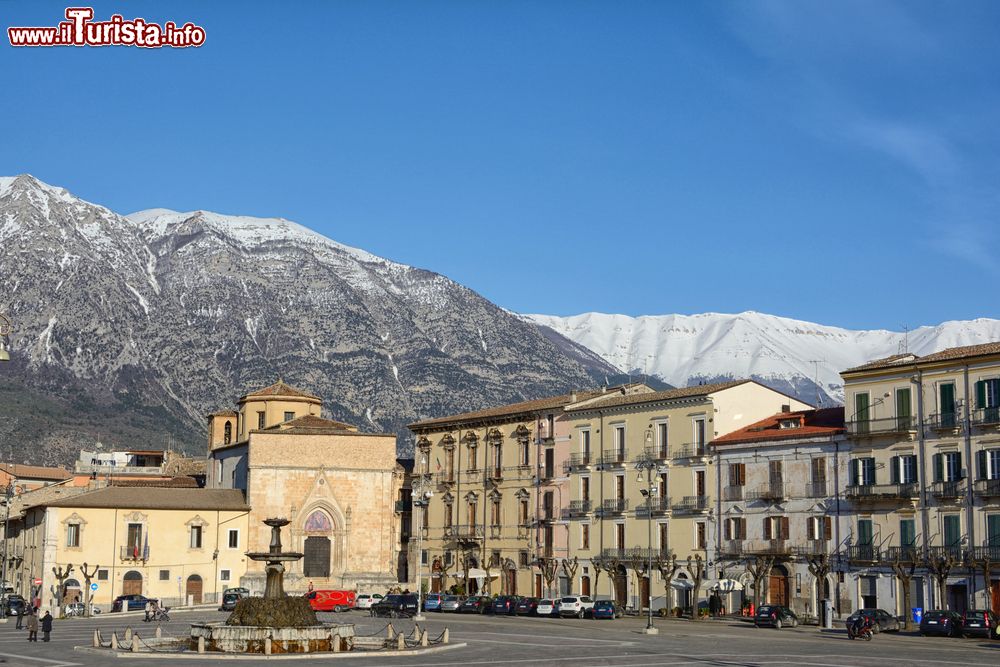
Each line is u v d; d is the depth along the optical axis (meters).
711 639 78.56
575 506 130.12
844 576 105.12
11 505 155.38
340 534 140.62
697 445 119.69
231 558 135.62
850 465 106.12
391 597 109.75
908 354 108.75
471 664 57.03
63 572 127.44
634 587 122.88
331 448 142.00
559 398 140.75
